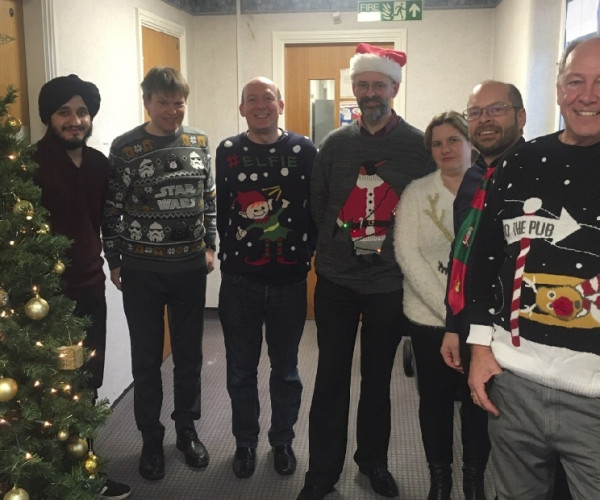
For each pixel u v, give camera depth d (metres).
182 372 2.56
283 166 2.29
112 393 3.12
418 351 2.05
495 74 4.06
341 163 2.10
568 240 1.33
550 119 3.17
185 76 4.18
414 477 2.44
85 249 2.17
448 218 1.96
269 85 2.25
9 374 1.59
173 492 2.35
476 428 2.07
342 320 2.17
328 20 4.26
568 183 1.34
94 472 1.82
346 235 2.11
